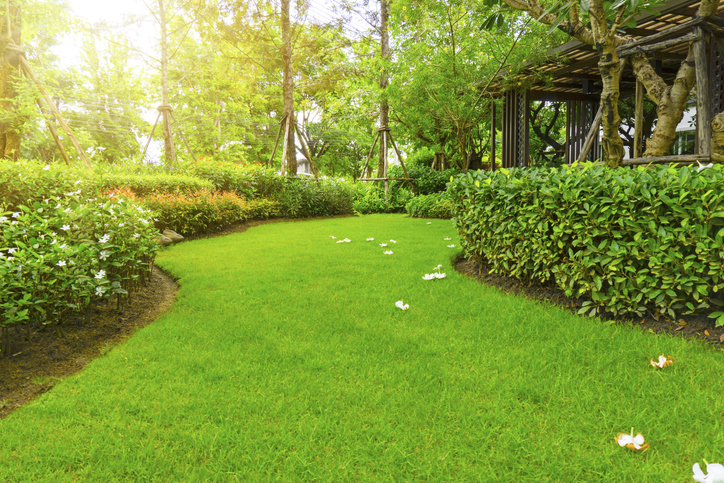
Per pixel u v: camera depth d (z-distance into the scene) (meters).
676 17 7.79
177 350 3.10
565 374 2.57
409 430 2.08
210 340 3.29
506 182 4.70
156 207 8.75
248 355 2.99
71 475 1.81
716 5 5.79
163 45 15.16
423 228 10.74
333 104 24.44
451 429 2.08
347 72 19.02
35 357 3.00
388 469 1.80
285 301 4.27
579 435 1.98
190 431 2.10
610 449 1.89
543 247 4.06
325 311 3.93
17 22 10.89
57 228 4.03
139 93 31.66
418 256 6.52
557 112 17.48
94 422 2.20
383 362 2.86
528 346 3.03
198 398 2.41
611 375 2.53
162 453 1.93
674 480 1.69
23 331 3.34
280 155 36.38
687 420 2.06
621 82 12.73
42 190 6.02
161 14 15.08
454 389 2.45
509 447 1.93
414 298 4.29
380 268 5.72
